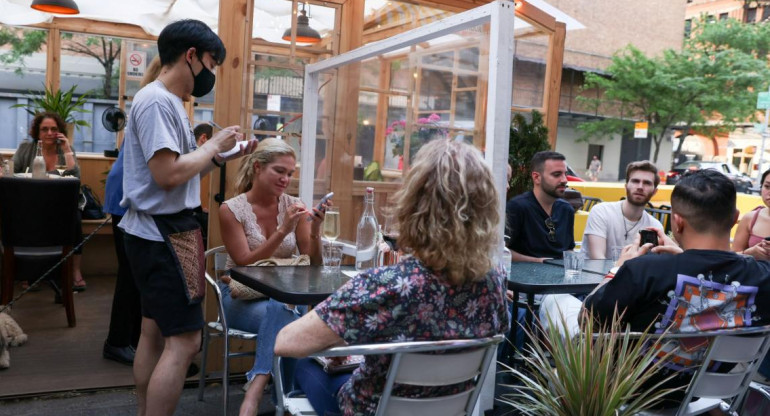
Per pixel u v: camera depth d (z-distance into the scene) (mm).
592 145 29859
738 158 36844
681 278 1925
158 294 2430
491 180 1550
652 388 1971
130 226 2455
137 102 2381
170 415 2488
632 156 30656
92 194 6090
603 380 1909
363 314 1529
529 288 2607
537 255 3740
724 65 25953
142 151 2389
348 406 1734
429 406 1676
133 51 8094
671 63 26406
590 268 3166
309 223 3305
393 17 4109
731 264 1940
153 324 2633
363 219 2785
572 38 28984
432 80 2902
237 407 3258
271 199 3197
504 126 2496
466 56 2672
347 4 3955
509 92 2496
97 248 6273
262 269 2711
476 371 1713
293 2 3775
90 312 4914
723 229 1964
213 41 2475
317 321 1536
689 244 2008
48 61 7797
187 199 2496
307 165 3857
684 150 37469
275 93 3807
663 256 1973
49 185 4219
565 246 3830
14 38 7848
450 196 1496
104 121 6043
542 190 3770
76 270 5582
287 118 3857
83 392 3355
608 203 3992
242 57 3686
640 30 30891
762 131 27156
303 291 2250
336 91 3691
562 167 3719
